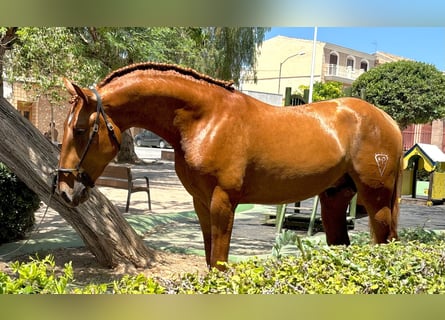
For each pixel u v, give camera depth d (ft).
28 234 20.66
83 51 33.45
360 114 11.93
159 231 23.21
